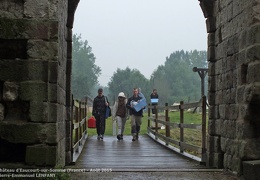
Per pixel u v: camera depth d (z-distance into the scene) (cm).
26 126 691
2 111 702
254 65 721
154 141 1611
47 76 702
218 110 931
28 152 691
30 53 704
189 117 2550
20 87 696
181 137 1183
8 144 713
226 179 771
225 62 890
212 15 969
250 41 736
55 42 711
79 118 1306
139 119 1664
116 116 1698
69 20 948
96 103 1661
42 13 715
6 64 699
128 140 1672
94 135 1950
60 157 777
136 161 1051
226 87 880
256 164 705
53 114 704
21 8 717
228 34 871
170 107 1341
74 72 7950
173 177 792
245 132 759
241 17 791
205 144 991
